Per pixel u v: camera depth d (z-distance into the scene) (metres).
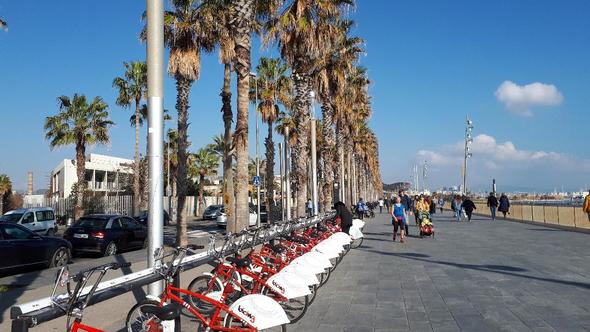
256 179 25.44
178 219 18.48
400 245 18.34
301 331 6.77
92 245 16.91
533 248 16.45
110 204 40.28
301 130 23.02
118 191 51.75
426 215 21.42
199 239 24.09
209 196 73.50
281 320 5.64
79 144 34.28
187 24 18.92
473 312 7.64
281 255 8.86
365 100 45.59
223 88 22.22
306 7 20.45
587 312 7.50
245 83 14.50
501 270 11.75
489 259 13.81
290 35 21.00
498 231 24.61
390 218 43.00
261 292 6.99
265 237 9.20
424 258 14.37
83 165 34.56
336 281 10.66
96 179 56.62
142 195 49.59
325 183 27.92
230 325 5.68
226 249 7.29
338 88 28.30
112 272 11.48
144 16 19.48
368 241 20.17
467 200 34.16
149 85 7.30
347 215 15.50
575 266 12.21
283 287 6.96
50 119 33.66
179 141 19.00
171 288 5.89
